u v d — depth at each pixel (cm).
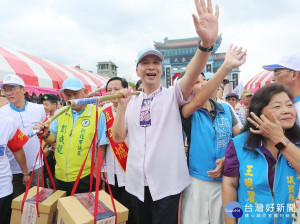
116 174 259
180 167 158
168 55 3206
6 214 200
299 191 120
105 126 246
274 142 123
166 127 158
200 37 129
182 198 169
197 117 171
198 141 166
